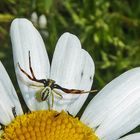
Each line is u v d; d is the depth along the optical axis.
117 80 0.10
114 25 0.16
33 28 0.10
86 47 0.15
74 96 0.10
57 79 0.10
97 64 0.15
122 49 0.16
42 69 0.10
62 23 0.16
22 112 0.10
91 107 0.10
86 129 0.09
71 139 0.09
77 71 0.10
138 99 0.10
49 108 0.10
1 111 0.09
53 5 0.15
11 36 0.10
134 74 0.10
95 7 0.16
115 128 0.10
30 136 0.09
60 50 0.10
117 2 0.16
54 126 0.09
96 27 0.16
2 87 0.10
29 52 0.10
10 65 0.14
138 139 0.09
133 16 0.16
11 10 0.15
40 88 0.10
